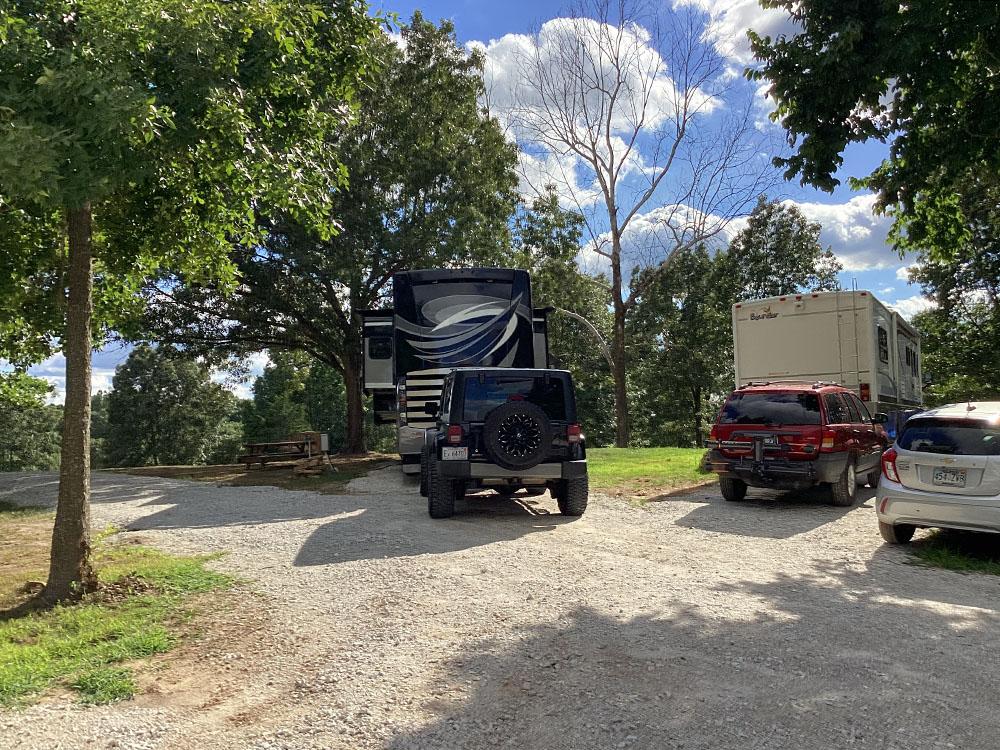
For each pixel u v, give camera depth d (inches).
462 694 156.0
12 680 167.2
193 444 2472.9
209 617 217.5
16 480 681.6
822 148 363.6
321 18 263.6
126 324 390.3
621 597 224.7
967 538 316.2
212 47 212.8
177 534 361.4
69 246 253.0
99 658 183.9
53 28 205.6
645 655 174.6
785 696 149.8
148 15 201.0
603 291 1541.6
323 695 158.2
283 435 2428.6
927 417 294.0
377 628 200.8
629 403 1925.4
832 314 518.6
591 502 429.7
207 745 136.9
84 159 187.8
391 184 913.5
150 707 154.9
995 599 225.0
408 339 530.6
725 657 172.4
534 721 142.1
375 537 323.3
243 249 841.5
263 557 296.0
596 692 154.3
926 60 345.7
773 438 387.2
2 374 743.7
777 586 238.2
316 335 983.6
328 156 285.1
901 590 234.5
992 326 1230.9
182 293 901.2
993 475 269.7
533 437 354.6
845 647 178.1
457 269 541.3
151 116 192.7
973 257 1145.4
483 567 264.7
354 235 870.4
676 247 1023.0
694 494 448.5
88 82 187.6
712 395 1781.5
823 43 349.1
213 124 227.5
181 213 280.8
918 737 131.4
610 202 1016.2
